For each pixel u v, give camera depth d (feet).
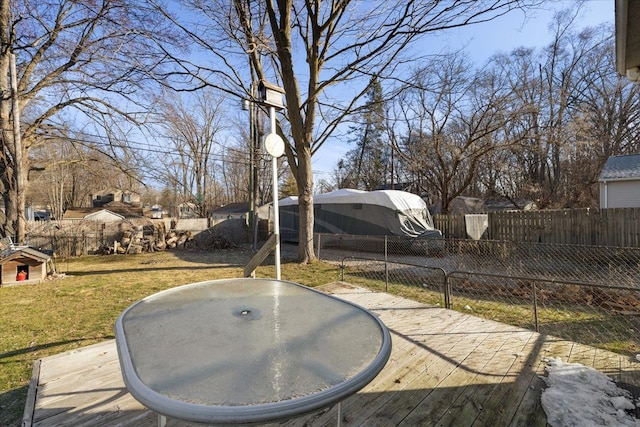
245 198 107.96
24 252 22.13
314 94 27.86
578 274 21.93
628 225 26.13
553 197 54.85
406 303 14.92
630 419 6.42
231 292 7.77
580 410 6.72
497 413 6.75
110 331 12.84
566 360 9.08
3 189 33.30
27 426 6.43
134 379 3.59
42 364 9.19
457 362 9.07
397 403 7.18
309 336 4.90
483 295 18.08
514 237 32.04
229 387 3.47
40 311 15.66
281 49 25.52
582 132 43.75
